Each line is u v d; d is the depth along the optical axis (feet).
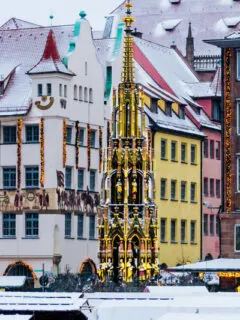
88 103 472.03
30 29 481.87
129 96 295.89
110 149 295.48
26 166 460.55
